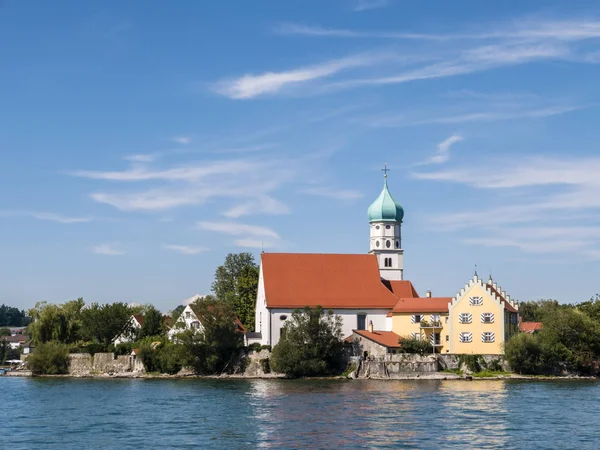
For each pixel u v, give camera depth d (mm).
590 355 153125
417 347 154000
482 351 158000
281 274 175000
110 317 198375
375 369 150000
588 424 86062
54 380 164625
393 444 75375
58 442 79562
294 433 81750
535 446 74438
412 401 106938
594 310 171375
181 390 129875
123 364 176250
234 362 163375
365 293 174750
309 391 123312
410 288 181500
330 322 157750
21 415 99562
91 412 101250
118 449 75250
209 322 163125
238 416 94375
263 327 173750
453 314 159625
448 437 78625
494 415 92625
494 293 160250
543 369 152375
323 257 180125
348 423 87312
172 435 82125
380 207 190625
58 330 199750
